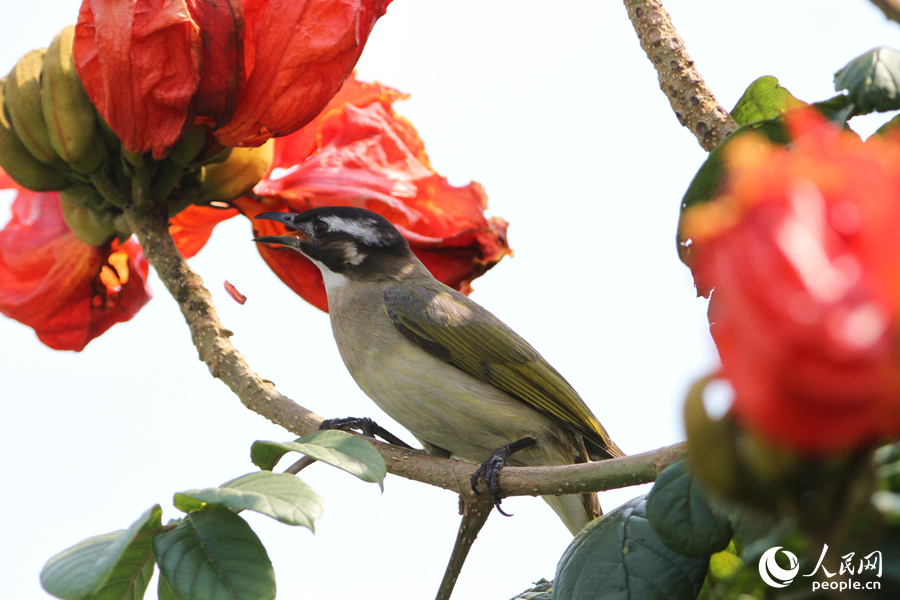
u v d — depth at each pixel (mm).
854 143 1938
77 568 4246
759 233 1747
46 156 7258
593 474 5125
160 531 4812
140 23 6332
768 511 2463
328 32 6508
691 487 4273
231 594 4418
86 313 8492
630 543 4887
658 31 6645
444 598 6348
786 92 6340
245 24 6641
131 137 6570
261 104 6680
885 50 4355
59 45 7090
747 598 3197
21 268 8266
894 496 2639
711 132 6285
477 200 8312
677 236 4520
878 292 1718
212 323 7203
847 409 1738
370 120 8602
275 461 5562
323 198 8203
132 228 7457
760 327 1726
